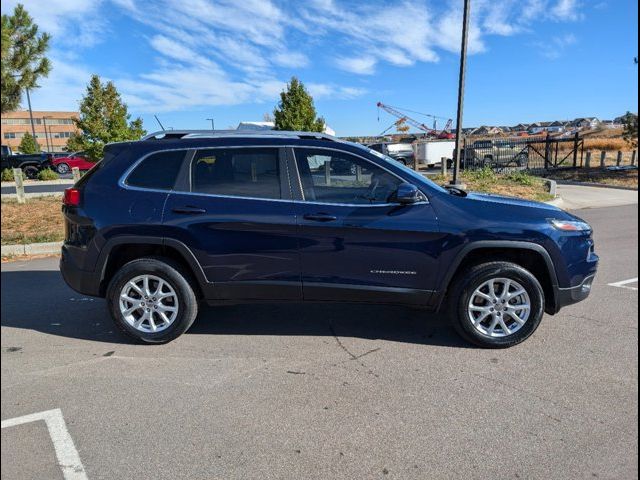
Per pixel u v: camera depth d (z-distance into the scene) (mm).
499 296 4070
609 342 4191
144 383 3586
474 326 4059
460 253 3963
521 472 2553
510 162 27625
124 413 3176
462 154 28562
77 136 18281
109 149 4406
